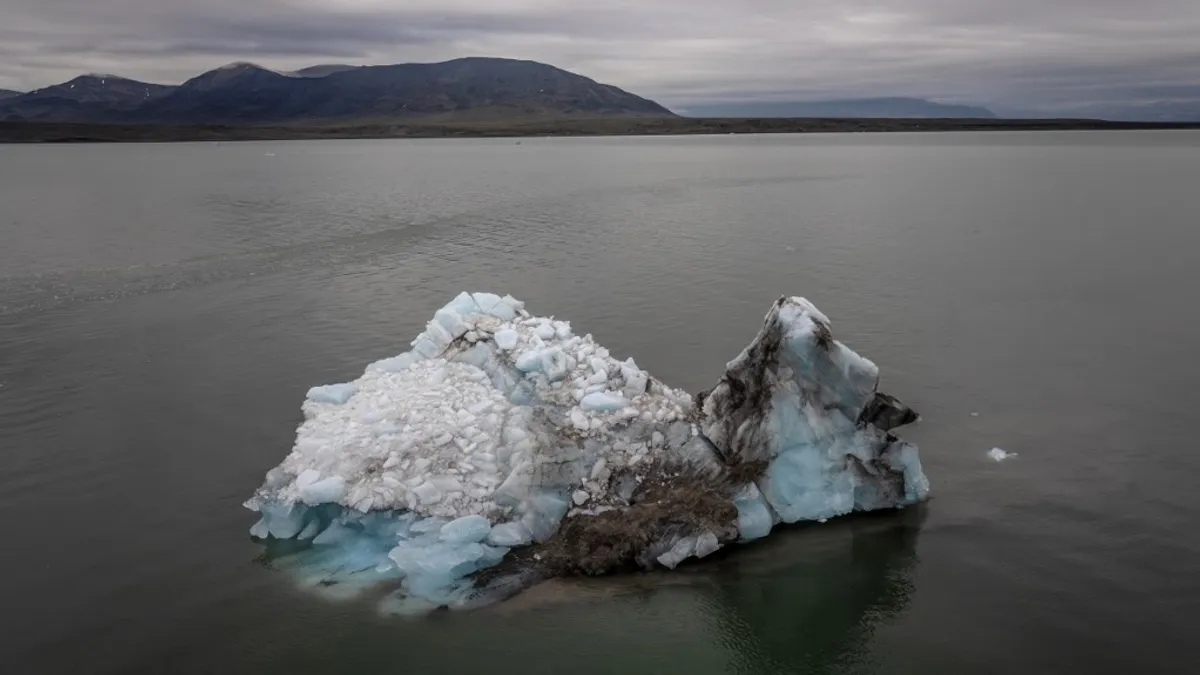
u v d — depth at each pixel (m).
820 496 19.17
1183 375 27.47
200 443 22.94
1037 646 15.05
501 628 15.57
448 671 14.54
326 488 17.88
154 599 16.41
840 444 19.44
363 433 19.52
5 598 16.41
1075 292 38.50
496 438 19.19
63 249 49.03
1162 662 14.55
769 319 19.73
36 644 15.19
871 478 19.41
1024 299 37.31
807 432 19.16
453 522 17.28
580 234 55.25
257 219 61.69
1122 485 20.33
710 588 16.70
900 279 41.19
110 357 29.88
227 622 15.75
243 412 24.98
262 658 14.85
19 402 25.72
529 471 18.30
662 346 30.48
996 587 16.67
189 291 39.19
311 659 14.82
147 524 18.97
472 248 50.00
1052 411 24.66
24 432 23.64
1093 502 19.58
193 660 14.82
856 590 16.64
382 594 16.52
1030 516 19.06
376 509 17.75
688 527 17.67
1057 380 27.09
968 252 48.25
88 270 43.34
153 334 32.53
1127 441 22.64
